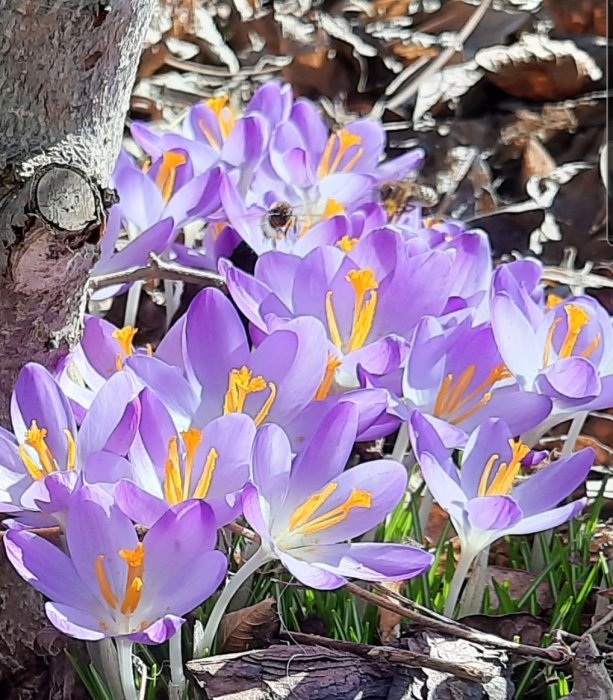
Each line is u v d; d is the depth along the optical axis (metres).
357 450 0.73
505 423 0.61
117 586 0.56
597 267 1.04
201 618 0.63
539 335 0.65
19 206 0.56
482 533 0.61
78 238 0.57
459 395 0.63
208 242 0.76
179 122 1.14
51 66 0.56
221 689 0.59
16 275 0.57
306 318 0.61
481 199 1.17
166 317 0.80
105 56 0.57
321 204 0.75
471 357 0.63
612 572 0.68
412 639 0.61
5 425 0.60
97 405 0.58
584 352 0.65
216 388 0.61
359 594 0.61
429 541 0.69
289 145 0.75
